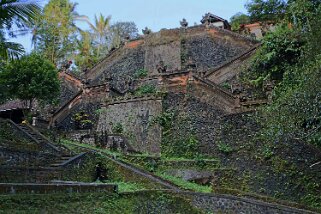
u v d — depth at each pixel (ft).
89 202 30.76
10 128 54.34
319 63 39.55
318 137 38.52
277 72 67.56
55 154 50.39
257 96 69.26
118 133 69.15
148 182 45.75
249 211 35.55
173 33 101.40
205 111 64.34
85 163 48.93
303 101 39.60
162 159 58.75
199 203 37.17
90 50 131.44
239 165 54.60
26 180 38.47
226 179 53.52
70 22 122.72
